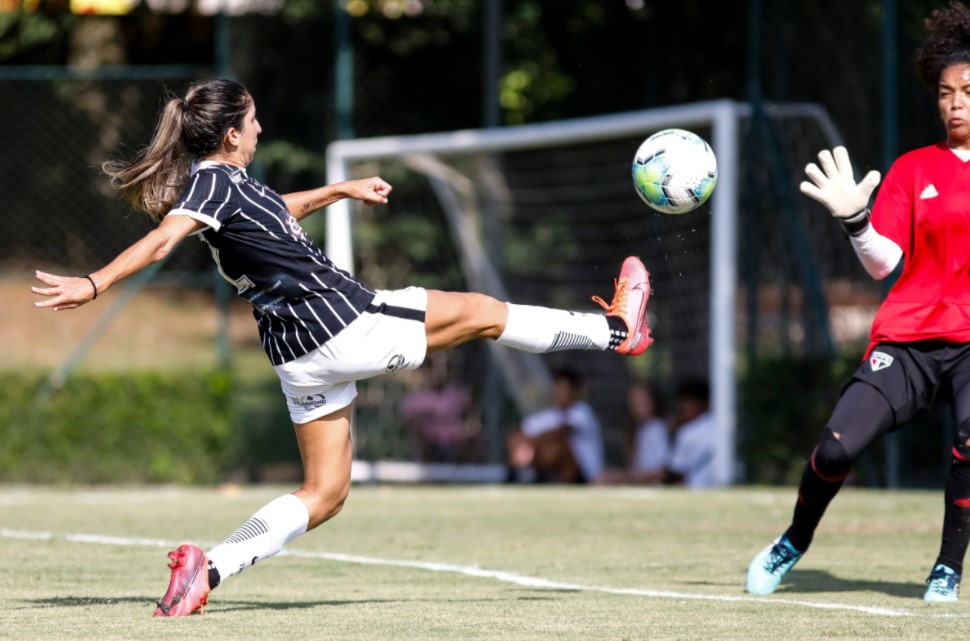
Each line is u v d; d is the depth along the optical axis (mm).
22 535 30000
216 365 52438
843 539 28375
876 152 45906
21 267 65188
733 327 45469
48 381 50562
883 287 45750
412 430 56688
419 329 17562
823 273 48188
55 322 75250
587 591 20719
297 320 17156
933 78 20375
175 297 76375
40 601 19203
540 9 64188
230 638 15695
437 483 55875
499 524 32719
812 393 45406
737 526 31797
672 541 28766
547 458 51094
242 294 17469
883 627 16703
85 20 70188
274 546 17906
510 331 18188
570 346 18688
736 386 48156
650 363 57000
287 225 17281
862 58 46438
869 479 44594
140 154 18141
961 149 19969
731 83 60156
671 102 60781
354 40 65250
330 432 17891
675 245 54188
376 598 19906
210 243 17359
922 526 30953
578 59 64312
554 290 56625
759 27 48594
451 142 52719
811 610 18344
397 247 59406
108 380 50688
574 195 55375
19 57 70500
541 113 66562
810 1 48438
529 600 19531
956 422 19375
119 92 63562
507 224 56500
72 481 50281
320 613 18000
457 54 66500
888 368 19656
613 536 29828
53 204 64812
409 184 59344
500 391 57781
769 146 48250
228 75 54312
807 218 48094
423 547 27766
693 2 59906
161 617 17453
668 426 53094
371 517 34750
